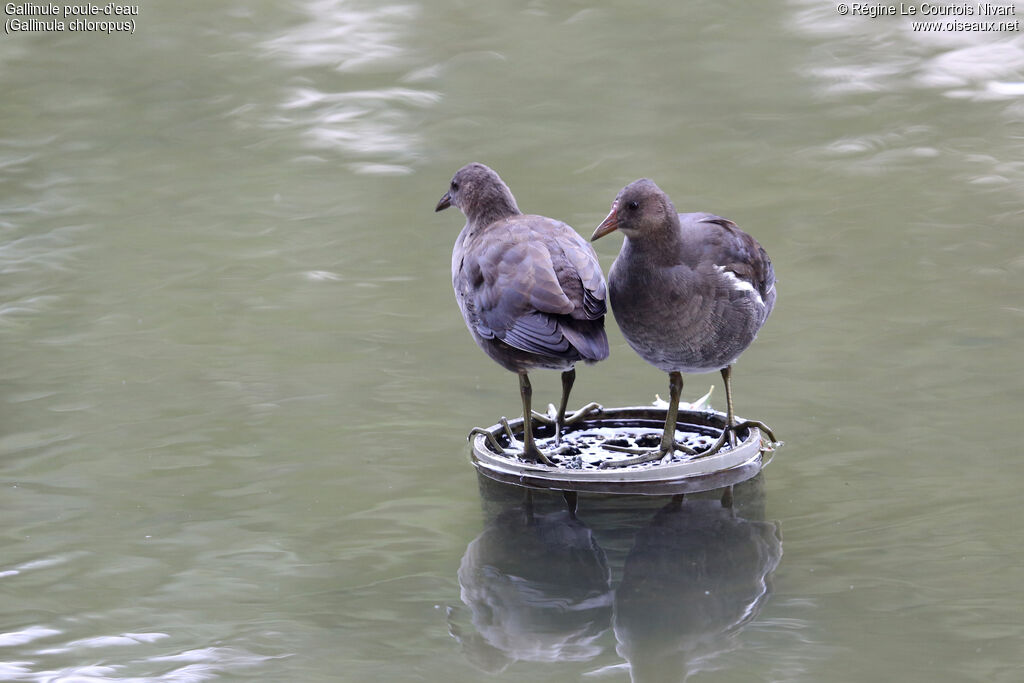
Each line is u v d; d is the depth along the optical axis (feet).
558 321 29.37
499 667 24.47
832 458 32.50
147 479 32.55
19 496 31.78
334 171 57.57
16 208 54.24
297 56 72.95
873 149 57.72
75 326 42.68
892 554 27.94
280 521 30.48
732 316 30.48
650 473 30.99
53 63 73.72
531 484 31.40
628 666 24.45
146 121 64.95
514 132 61.77
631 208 29.73
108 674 24.25
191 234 51.06
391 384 38.06
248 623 26.16
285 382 38.27
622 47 73.92
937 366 37.50
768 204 51.88
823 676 23.71
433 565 28.48
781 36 74.74
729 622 25.85
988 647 24.43
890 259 45.93
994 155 56.03
